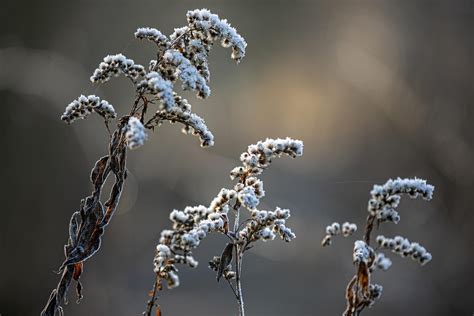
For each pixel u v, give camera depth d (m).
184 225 2.73
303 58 29.58
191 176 19.89
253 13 30.06
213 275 15.25
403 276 11.92
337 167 24.70
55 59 12.65
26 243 10.03
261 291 13.85
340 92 26.02
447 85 16.00
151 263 14.66
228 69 28.31
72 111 2.79
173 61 2.60
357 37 24.98
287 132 28.98
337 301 12.96
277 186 23.14
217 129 28.03
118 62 2.77
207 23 2.71
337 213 18.89
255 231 2.80
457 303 10.55
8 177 10.23
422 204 12.95
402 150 16.62
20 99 10.79
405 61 18.47
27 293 9.77
